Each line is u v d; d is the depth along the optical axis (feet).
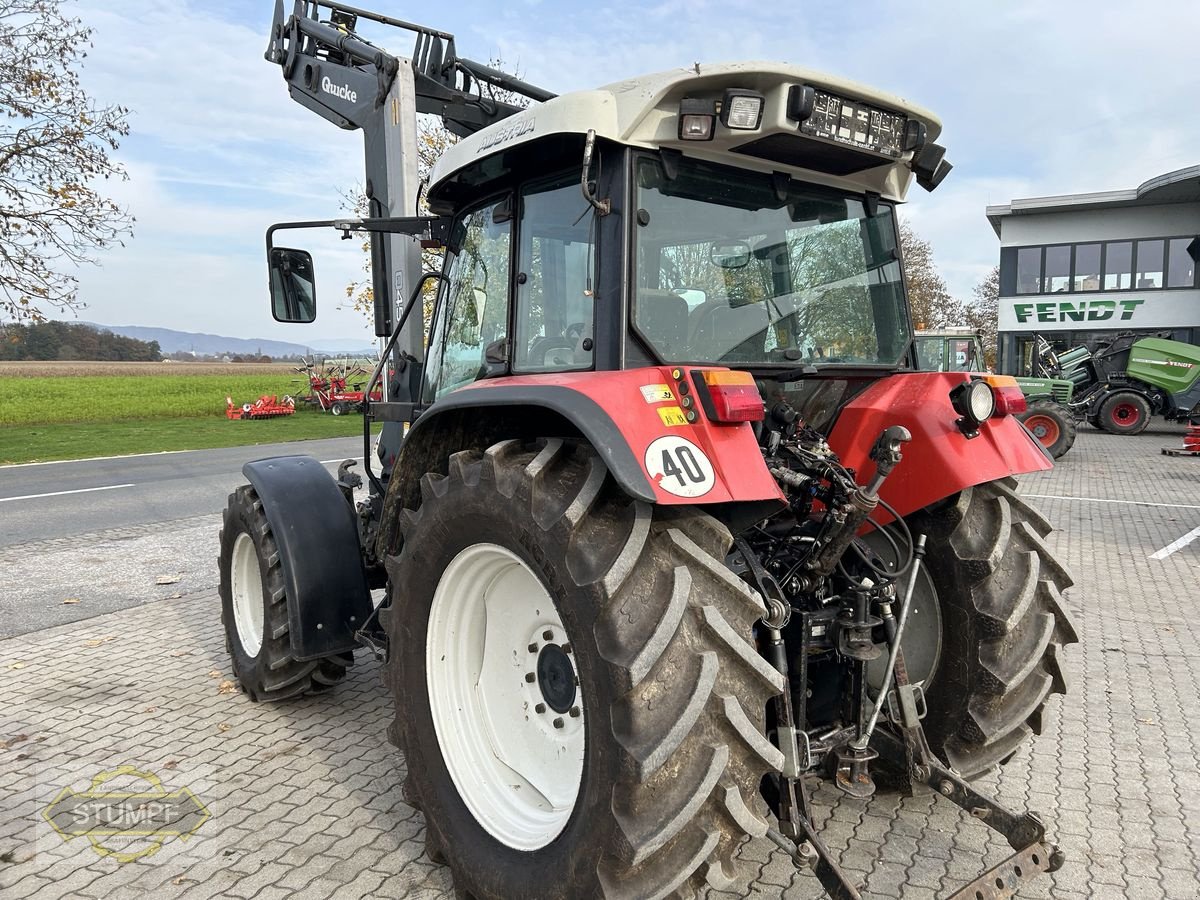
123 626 18.45
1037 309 88.99
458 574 8.59
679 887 6.58
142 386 132.57
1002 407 9.75
